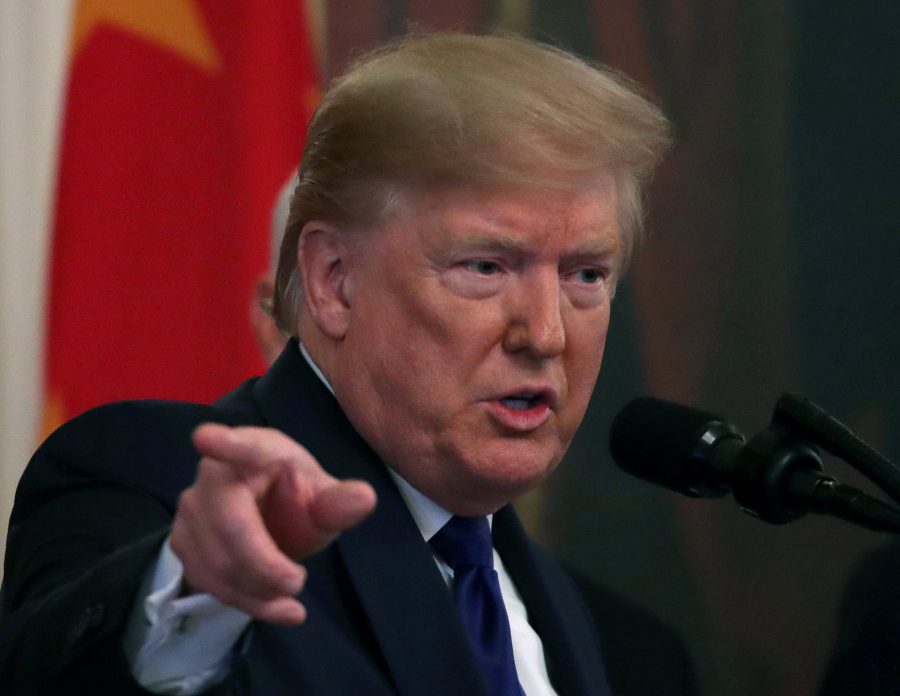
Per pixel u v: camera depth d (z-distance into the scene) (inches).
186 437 179.0
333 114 189.0
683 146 452.1
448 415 182.4
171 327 388.8
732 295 453.7
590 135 179.0
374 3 423.8
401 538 185.0
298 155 408.2
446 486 188.2
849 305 456.1
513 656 195.0
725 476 183.8
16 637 144.7
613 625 287.3
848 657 322.7
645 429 193.6
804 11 455.8
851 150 456.8
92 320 379.9
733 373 453.1
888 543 356.5
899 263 456.8
